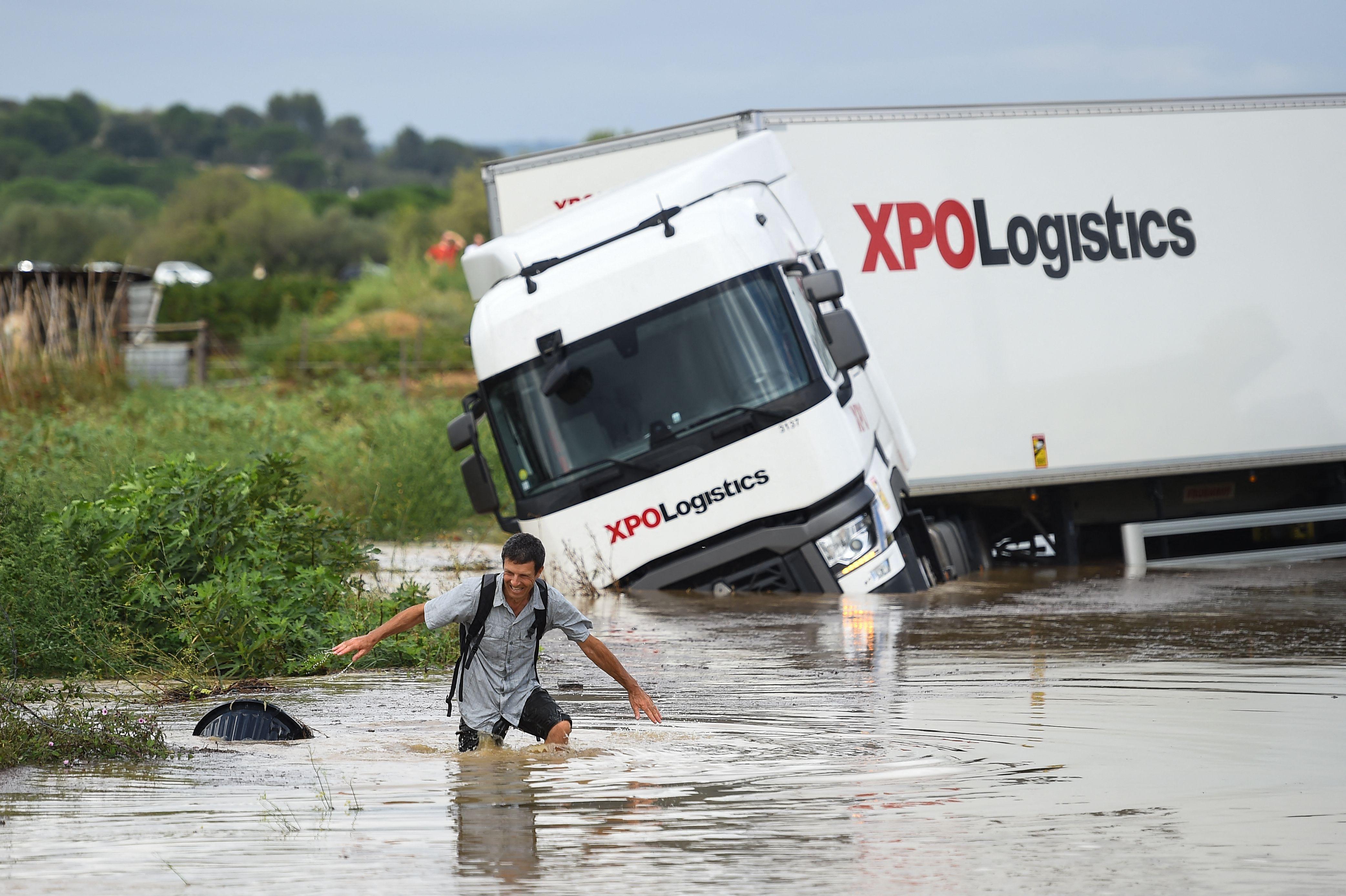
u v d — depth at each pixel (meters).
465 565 43.50
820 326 36.03
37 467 47.47
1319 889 12.11
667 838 13.97
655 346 37.12
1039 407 45.84
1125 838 13.80
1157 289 47.06
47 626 26.52
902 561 37.38
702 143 44.94
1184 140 47.59
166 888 12.41
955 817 14.66
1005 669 24.64
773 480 36.16
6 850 13.66
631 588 37.19
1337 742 18.16
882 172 44.84
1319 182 48.69
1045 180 46.25
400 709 22.66
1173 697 21.55
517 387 37.66
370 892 12.23
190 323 139.38
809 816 14.79
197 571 29.75
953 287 45.25
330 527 34.19
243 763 18.02
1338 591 36.84
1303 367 48.22
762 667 25.75
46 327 80.56
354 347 116.00
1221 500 51.56
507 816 14.94
